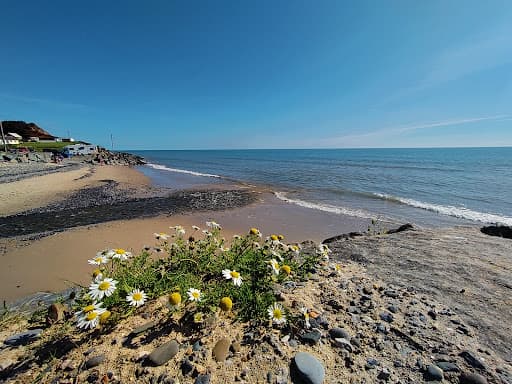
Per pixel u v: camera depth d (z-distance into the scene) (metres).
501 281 3.32
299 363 1.85
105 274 2.57
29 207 13.55
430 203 15.45
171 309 2.08
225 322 2.28
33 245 8.01
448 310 2.67
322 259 3.75
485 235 5.83
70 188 19.48
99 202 15.23
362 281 3.33
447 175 30.20
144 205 14.61
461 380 1.81
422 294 3.01
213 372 1.79
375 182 24.80
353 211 13.58
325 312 2.57
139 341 2.04
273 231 10.21
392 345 2.14
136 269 2.81
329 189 20.98
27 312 2.73
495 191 19.27
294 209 14.02
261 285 2.71
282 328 2.25
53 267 6.39
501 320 2.50
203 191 19.88
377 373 1.86
